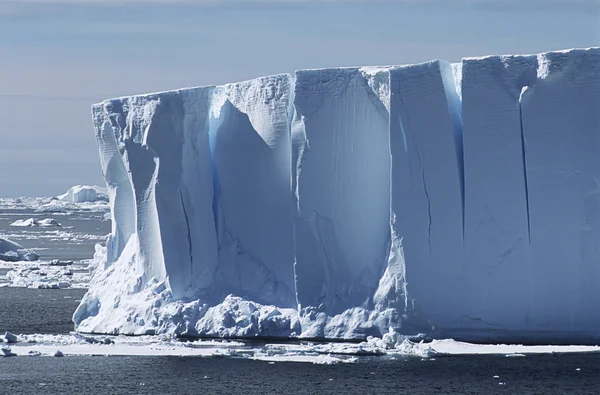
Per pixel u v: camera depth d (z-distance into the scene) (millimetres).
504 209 63438
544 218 62719
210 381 57500
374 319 66125
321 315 67562
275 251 71250
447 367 58844
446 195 64250
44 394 55469
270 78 70875
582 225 62156
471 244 63969
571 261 62438
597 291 62188
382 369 58938
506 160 63406
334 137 67938
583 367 57938
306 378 57531
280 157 70875
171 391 55656
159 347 66375
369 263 67688
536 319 63219
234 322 69688
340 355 62688
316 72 68062
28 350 66375
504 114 63406
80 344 68438
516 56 63312
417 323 65438
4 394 55656
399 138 65062
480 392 53781
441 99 64250
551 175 62625
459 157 65062
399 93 64938
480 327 64250
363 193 68000
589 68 61938
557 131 62469
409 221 64938
